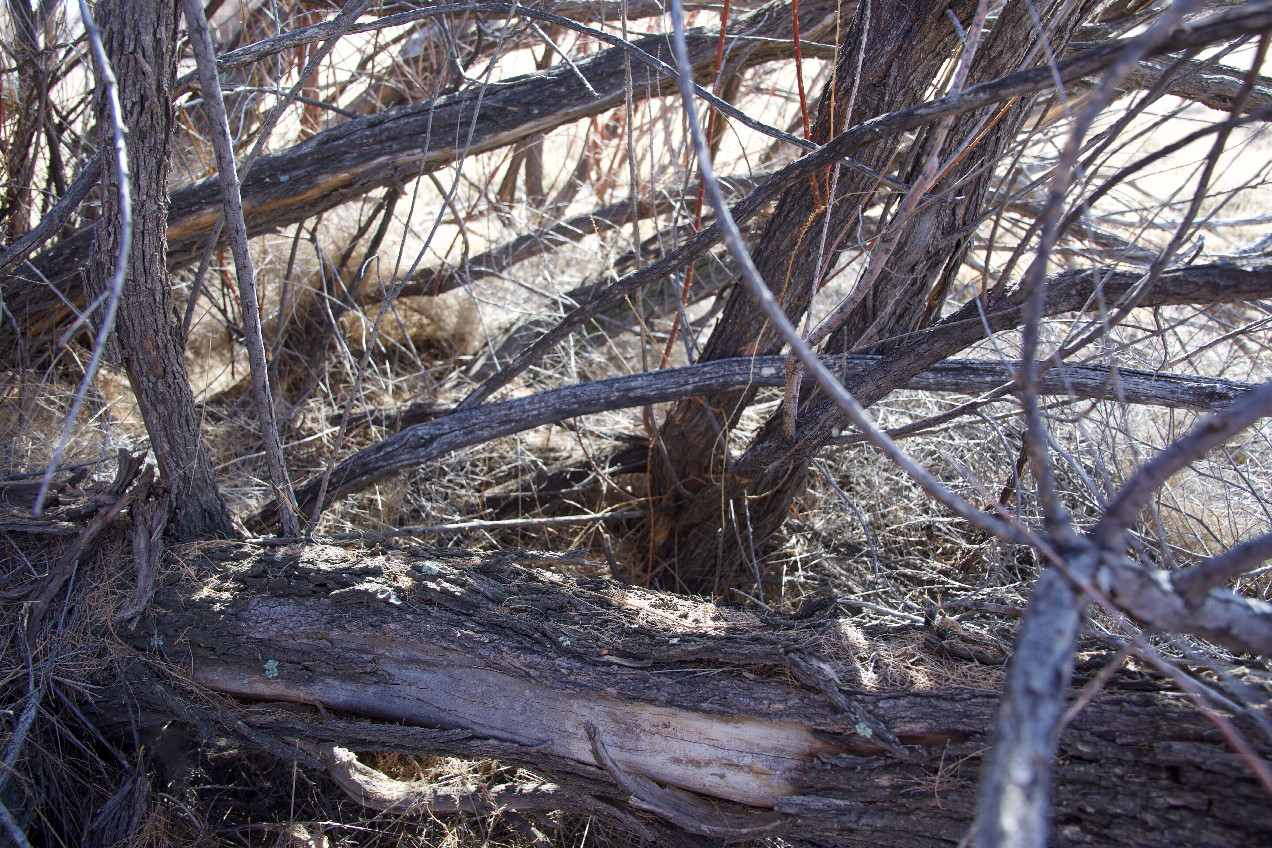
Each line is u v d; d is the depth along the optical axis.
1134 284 1.69
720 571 2.94
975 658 1.69
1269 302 2.76
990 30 2.01
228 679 1.99
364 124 2.88
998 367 2.27
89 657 1.98
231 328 3.66
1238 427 0.91
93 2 1.93
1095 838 1.43
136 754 2.06
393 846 2.09
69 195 2.20
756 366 2.44
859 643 1.75
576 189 5.11
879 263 1.77
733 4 3.68
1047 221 1.00
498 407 2.60
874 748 1.62
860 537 3.17
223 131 1.67
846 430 2.77
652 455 3.12
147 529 2.09
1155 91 1.46
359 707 1.97
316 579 2.00
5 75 3.27
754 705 1.70
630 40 2.99
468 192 4.81
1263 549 0.97
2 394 2.87
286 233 3.98
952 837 1.54
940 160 2.10
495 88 2.94
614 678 1.79
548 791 1.91
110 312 0.94
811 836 1.70
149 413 2.02
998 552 2.67
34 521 2.01
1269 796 1.32
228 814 2.14
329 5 3.85
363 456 2.63
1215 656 1.81
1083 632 1.55
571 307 4.01
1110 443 2.47
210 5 3.82
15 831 1.61
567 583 2.07
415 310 4.21
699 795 1.79
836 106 2.17
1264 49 1.16
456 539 3.23
